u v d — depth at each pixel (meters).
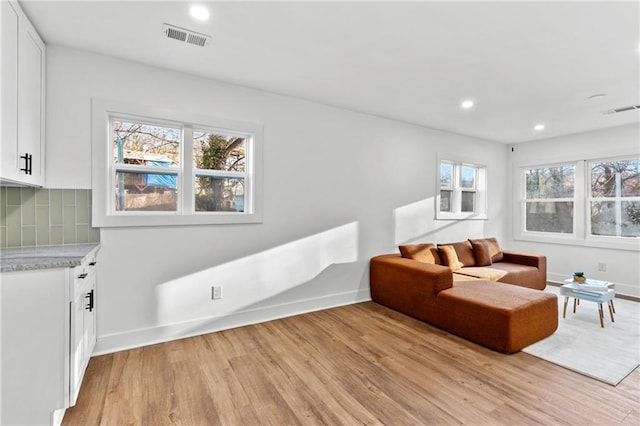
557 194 5.30
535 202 5.58
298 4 1.92
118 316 2.64
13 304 1.64
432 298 3.21
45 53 2.36
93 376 2.24
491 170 5.60
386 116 4.19
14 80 1.82
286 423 1.79
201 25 2.16
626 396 2.05
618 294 4.46
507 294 3.03
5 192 2.27
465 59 2.61
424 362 2.48
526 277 4.27
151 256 2.77
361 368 2.38
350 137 3.95
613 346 2.76
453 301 2.99
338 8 1.96
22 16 1.94
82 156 2.50
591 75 2.89
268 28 2.19
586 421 1.80
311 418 1.83
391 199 4.34
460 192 5.24
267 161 3.36
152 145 2.88
